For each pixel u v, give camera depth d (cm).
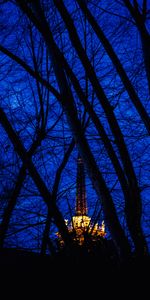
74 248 479
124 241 433
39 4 494
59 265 463
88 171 456
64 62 474
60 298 433
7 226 450
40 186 482
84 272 451
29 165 474
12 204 452
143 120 480
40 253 474
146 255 453
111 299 428
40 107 520
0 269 446
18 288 436
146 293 422
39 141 499
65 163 514
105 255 483
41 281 445
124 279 430
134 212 462
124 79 484
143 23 454
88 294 434
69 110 473
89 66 470
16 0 436
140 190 478
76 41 464
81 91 477
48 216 487
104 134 472
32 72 490
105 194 444
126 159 476
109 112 478
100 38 485
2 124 472
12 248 485
